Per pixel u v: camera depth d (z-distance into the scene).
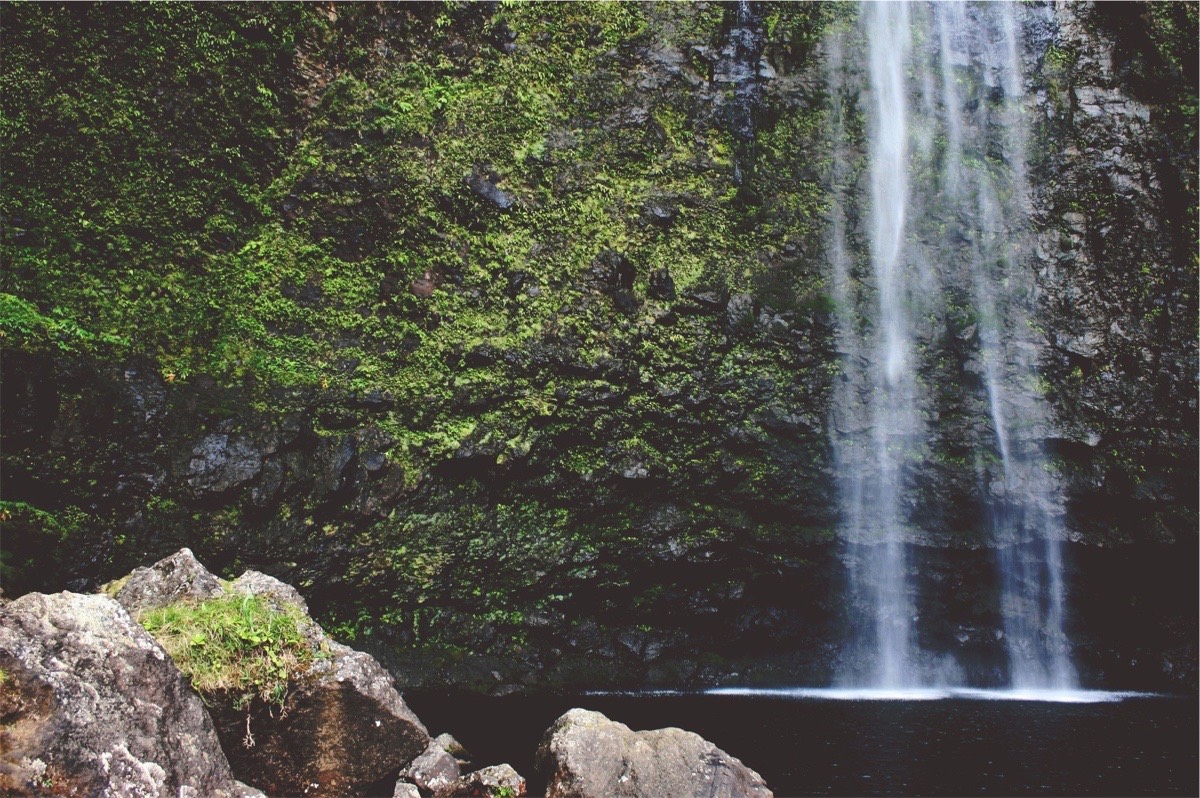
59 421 7.74
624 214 10.46
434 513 9.26
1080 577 10.67
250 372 8.82
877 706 8.45
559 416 9.83
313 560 8.59
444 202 9.88
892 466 10.52
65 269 8.27
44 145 8.37
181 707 3.32
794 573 10.23
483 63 10.37
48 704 2.84
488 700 8.24
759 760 6.02
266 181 9.41
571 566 9.75
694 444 10.20
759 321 10.52
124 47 8.80
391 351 9.45
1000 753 6.38
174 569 4.20
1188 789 5.52
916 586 10.46
